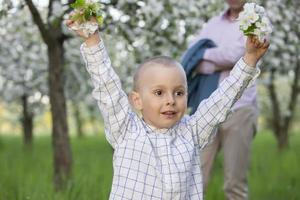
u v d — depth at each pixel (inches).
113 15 235.0
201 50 187.0
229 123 184.2
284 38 302.5
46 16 267.9
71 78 507.2
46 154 459.5
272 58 342.0
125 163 114.8
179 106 116.0
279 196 267.3
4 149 579.8
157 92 115.8
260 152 499.8
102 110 117.2
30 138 602.5
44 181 258.5
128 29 246.7
